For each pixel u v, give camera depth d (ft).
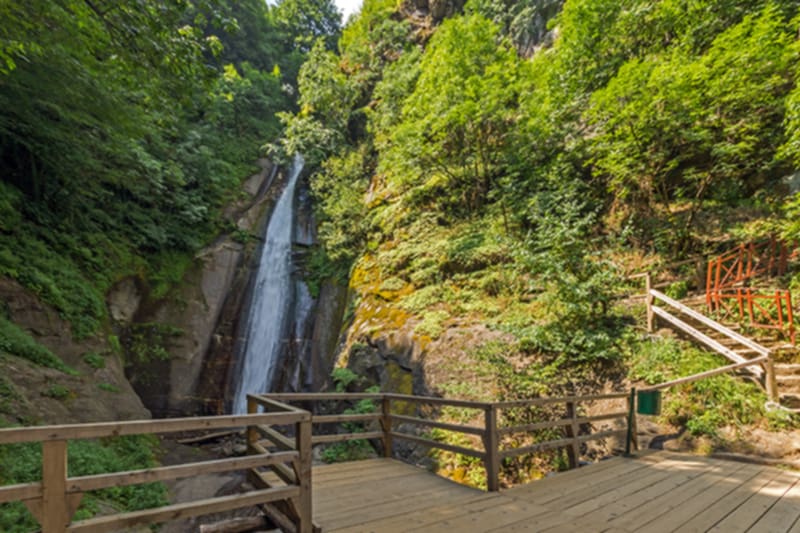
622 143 31.30
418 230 47.80
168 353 41.86
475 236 41.65
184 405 40.68
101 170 40.86
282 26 114.01
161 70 22.18
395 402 30.40
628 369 23.90
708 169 34.04
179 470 8.25
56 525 6.88
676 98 28.35
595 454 20.93
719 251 30.91
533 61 49.55
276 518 10.52
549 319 29.19
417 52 63.31
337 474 15.29
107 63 22.57
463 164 48.03
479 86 41.47
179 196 52.80
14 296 28.60
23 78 29.89
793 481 14.37
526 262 29.27
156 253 47.32
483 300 34.91
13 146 38.27
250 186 68.59
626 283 32.01
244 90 78.18
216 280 50.08
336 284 51.75
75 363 29.07
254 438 13.75
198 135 60.08
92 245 40.96
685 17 34.68
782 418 18.22
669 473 15.44
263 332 49.44
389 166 51.80
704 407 20.20
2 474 16.44
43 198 39.58
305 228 62.95
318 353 46.03
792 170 31.45
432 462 24.39
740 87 27.58
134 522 7.66
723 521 10.85
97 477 7.41
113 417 26.76
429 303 36.81
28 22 19.84
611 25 38.17
